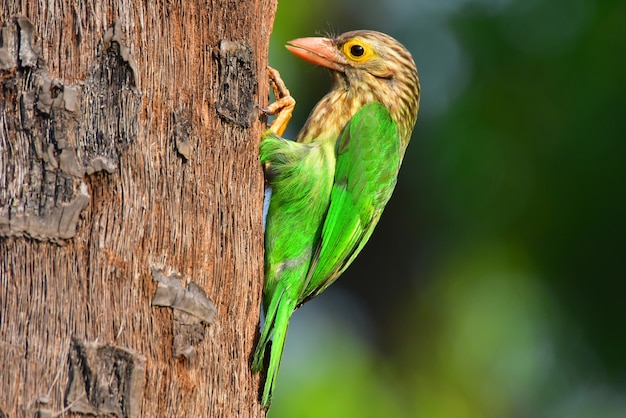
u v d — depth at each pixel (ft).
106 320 22.03
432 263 68.08
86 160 22.31
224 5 25.41
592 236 60.29
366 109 34.55
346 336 69.10
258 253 26.61
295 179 30.81
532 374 63.62
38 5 22.30
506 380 64.18
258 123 27.25
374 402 65.31
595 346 61.36
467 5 64.03
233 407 24.84
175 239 23.56
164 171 23.54
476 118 62.49
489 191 63.10
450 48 63.41
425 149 64.54
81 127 22.44
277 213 31.19
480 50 62.69
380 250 69.56
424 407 65.51
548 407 62.59
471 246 65.41
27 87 22.08
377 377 67.10
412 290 69.15
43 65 22.22
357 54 37.32
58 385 21.24
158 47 23.75
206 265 24.32
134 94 23.12
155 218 23.21
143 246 22.93
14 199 21.67
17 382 20.93
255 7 26.61
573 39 60.08
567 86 59.98
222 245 24.89
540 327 63.41
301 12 62.49
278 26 61.67
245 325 25.54
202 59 24.89
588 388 61.82
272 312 30.76
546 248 61.98
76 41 22.59
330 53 37.50
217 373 24.29
